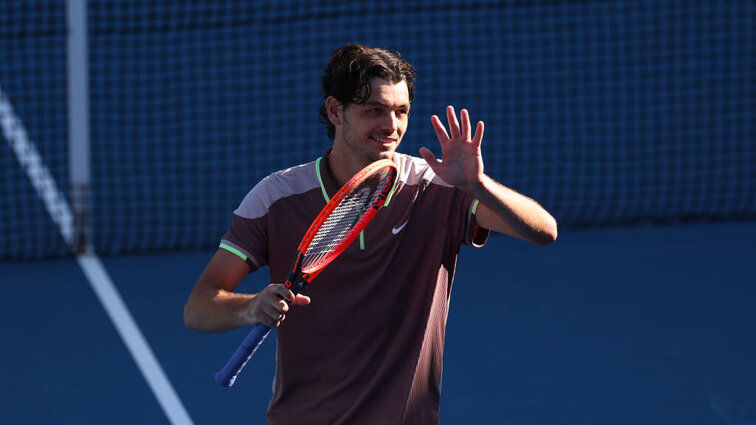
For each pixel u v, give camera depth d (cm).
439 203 1204
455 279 3045
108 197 3738
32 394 2292
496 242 3434
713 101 4241
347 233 1152
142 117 4091
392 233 1180
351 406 1198
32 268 3253
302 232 1197
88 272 3206
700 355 2414
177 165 3934
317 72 4347
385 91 1113
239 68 4294
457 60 4400
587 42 4397
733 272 3053
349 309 1180
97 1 4134
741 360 2377
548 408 2152
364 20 4419
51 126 4009
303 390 1222
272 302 1070
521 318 2698
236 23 4312
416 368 1191
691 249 3312
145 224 3594
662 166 3988
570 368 2359
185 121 4109
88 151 3597
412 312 1202
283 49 4341
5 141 3925
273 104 4241
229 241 1202
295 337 1198
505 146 4084
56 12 4159
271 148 4056
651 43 4378
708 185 3881
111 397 2270
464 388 2264
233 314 1116
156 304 2892
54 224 3538
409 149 4119
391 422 1188
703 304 2775
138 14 4191
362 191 1211
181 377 2372
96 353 2528
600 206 3747
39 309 2859
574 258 3238
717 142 4094
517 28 4428
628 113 4219
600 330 2597
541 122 4194
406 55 4403
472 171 1095
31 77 4144
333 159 1205
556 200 3794
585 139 4119
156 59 4203
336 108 1166
